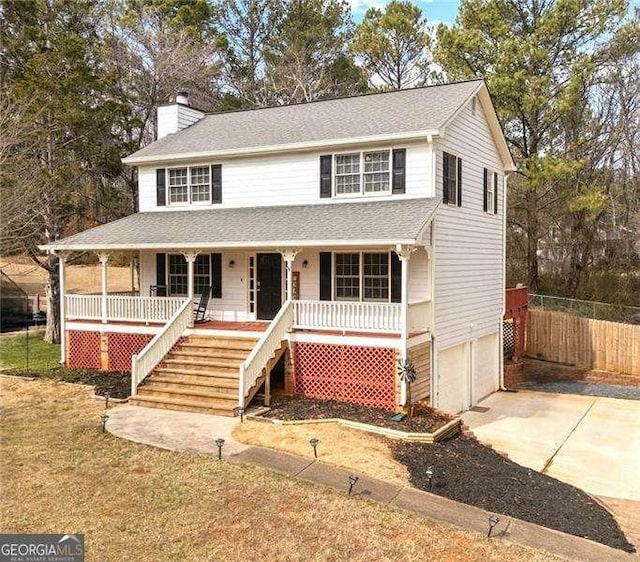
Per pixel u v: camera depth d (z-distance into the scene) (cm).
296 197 1795
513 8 2853
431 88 1988
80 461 1038
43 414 1338
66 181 2377
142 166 2073
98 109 2470
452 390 1780
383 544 786
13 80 2308
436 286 1611
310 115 2036
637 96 3055
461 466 1118
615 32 2698
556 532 871
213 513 854
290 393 1542
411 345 1446
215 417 1327
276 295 1827
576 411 1861
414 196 1616
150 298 1748
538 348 2639
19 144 2273
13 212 2081
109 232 1892
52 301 2419
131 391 1521
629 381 2327
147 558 740
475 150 1919
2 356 2081
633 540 892
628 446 1485
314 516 852
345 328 1491
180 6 3756
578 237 3117
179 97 2311
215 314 1914
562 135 3078
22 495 900
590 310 2725
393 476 1012
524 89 2647
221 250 1883
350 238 1417
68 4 2555
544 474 1209
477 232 1947
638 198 3192
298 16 3947
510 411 1856
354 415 1354
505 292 2267
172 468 1009
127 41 3177
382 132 1631
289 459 1060
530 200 3053
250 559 745
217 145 1941
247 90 3866
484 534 834
